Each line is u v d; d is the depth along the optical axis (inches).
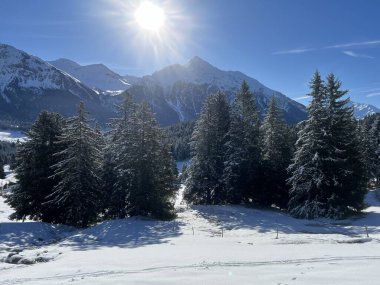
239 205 1706.4
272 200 1759.4
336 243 829.8
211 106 1830.7
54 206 1381.6
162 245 868.6
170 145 1529.3
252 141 1715.1
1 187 3437.5
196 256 671.1
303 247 756.0
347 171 1368.1
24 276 586.2
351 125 1488.7
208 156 1772.9
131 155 1363.2
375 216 1350.9
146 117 1421.0
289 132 1811.0
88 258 719.1
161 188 1422.2
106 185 1469.0
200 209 1595.7
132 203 1355.8
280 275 478.0
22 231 1121.4
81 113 1350.9
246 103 1756.9
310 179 1430.9
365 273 460.1
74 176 1309.1
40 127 1444.4
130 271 567.8
